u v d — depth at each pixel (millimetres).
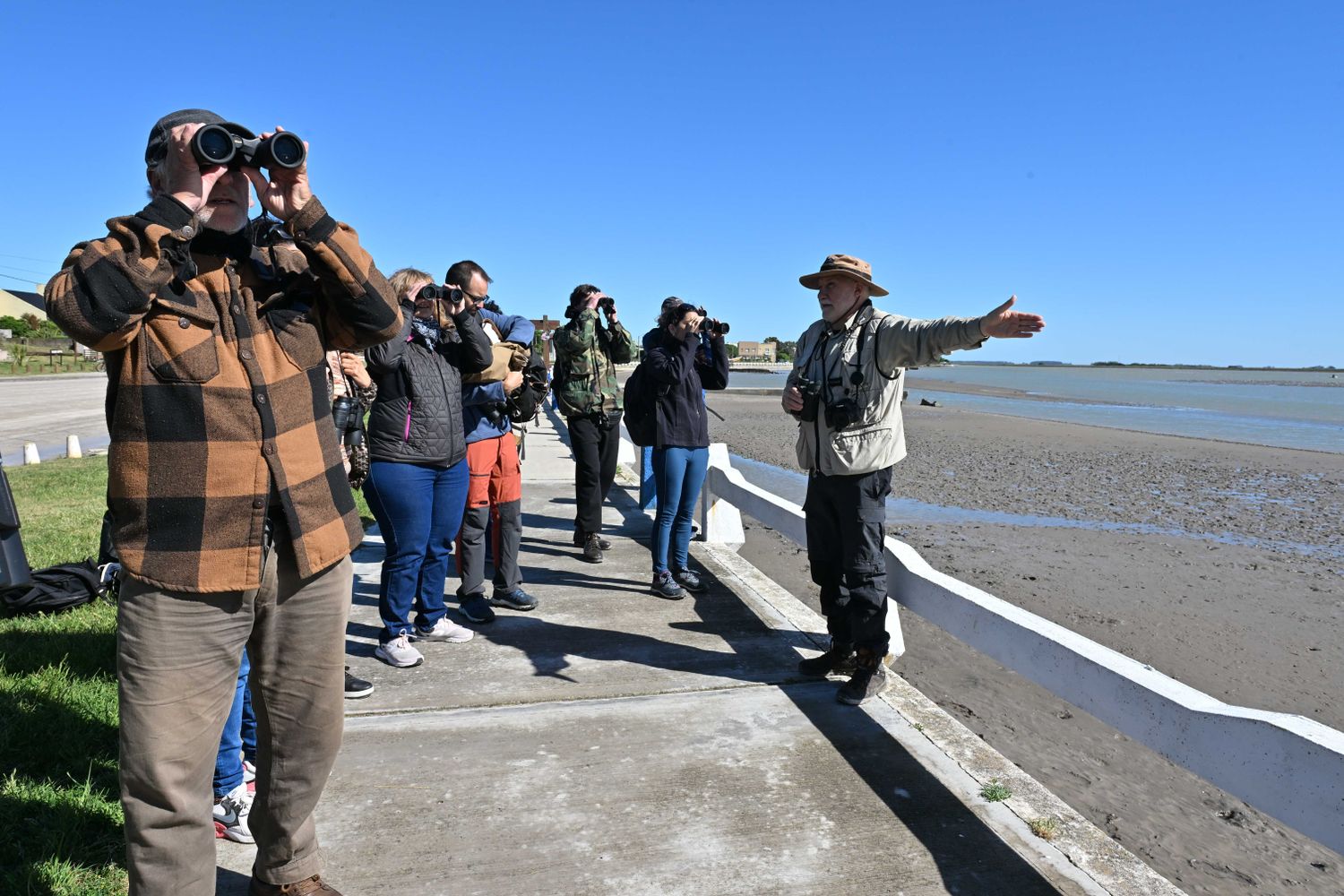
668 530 4895
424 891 2248
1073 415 32812
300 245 1747
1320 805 1883
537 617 4566
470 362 3803
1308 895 2930
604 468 6023
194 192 1606
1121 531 9680
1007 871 2365
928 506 11312
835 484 3490
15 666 3691
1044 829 2541
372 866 2355
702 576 5398
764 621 4516
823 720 3307
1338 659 5297
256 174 1704
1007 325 2826
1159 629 5930
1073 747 4023
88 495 9367
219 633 1700
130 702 1648
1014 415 32406
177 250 1560
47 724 3080
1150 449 19250
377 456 3611
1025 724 4270
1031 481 13875
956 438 21750
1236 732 2092
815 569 3742
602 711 3381
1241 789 2078
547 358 8375
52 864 2275
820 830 2555
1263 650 5488
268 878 2021
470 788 2773
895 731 3215
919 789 2791
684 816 2621
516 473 4621
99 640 4082
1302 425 28609
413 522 3703
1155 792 3627
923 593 3525
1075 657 2639
